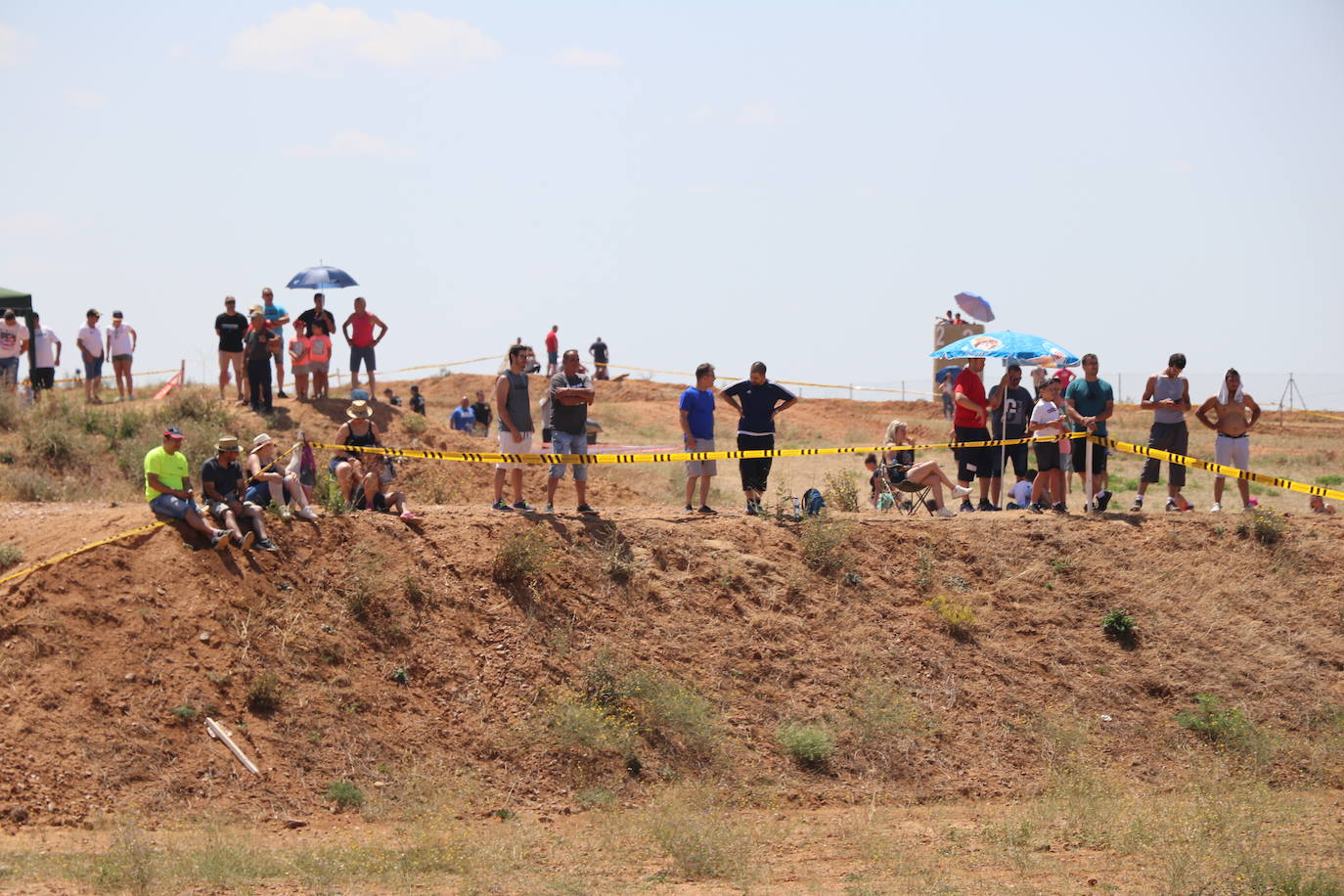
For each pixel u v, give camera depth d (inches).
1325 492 1365.7
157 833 832.9
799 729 1079.0
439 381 3629.4
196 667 964.0
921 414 3508.9
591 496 1914.4
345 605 1061.1
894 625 1212.5
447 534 1147.9
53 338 2183.8
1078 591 1298.0
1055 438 1402.6
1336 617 1312.7
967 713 1143.0
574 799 970.1
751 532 1266.0
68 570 988.6
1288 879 774.5
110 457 1808.6
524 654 1069.8
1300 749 1154.0
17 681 908.6
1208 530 1393.9
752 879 800.3
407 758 969.5
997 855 861.8
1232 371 1439.5
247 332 1950.1
